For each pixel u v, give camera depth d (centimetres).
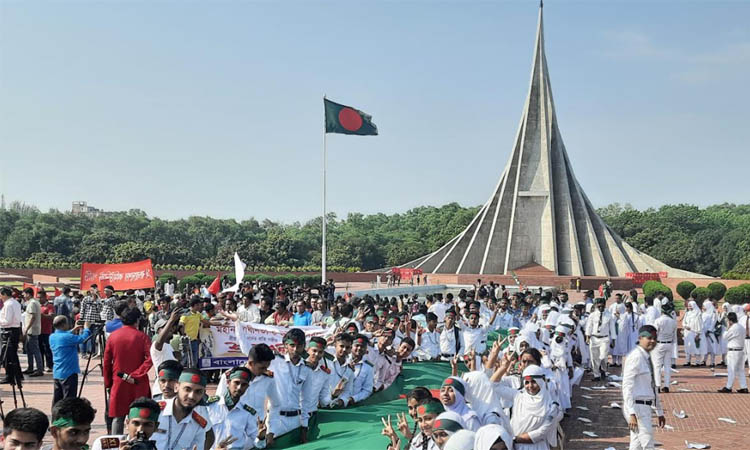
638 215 10294
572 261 6544
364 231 13075
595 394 1602
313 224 14050
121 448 490
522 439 734
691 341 2116
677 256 8819
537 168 6819
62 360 1095
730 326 1642
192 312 1350
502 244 6744
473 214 9812
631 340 2041
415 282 6556
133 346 879
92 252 7994
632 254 6675
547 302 1873
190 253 8356
